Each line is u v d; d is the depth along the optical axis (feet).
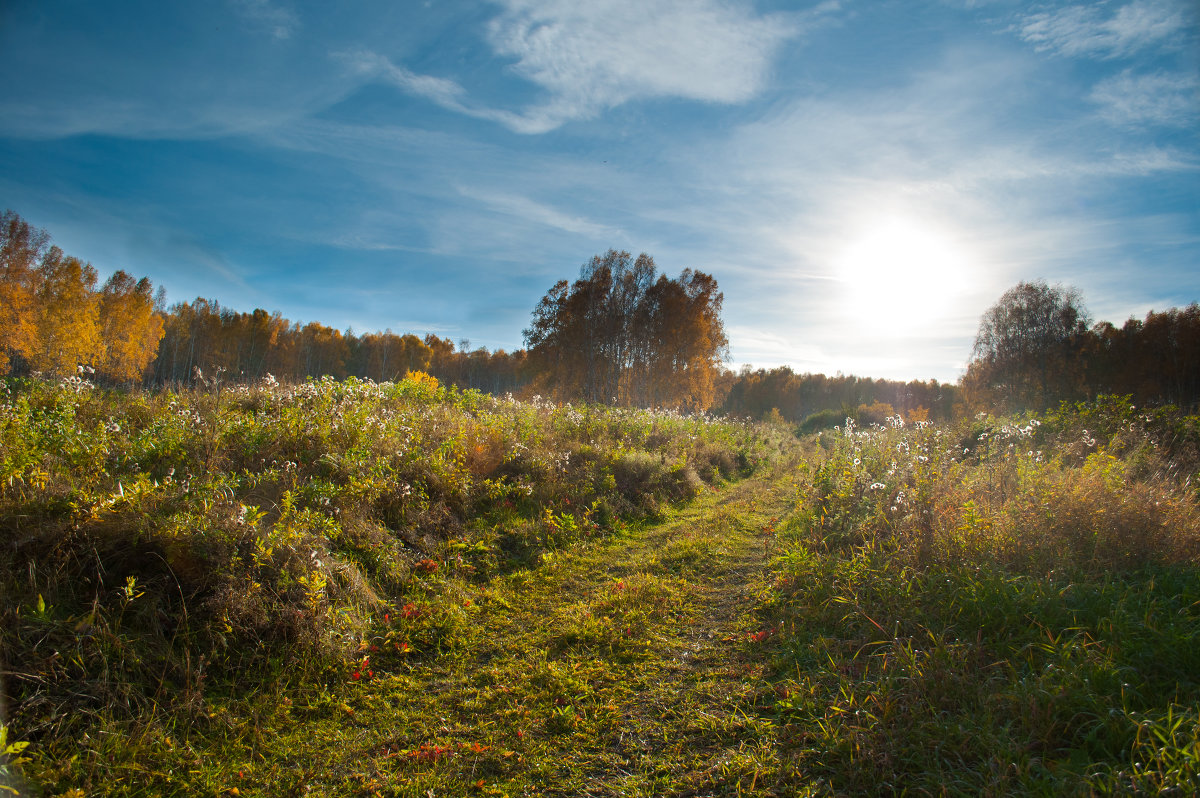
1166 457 29.91
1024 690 10.50
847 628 14.99
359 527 19.15
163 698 11.21
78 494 14.24
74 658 10.72
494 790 9.78
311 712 11.96
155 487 15.38
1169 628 11.80
